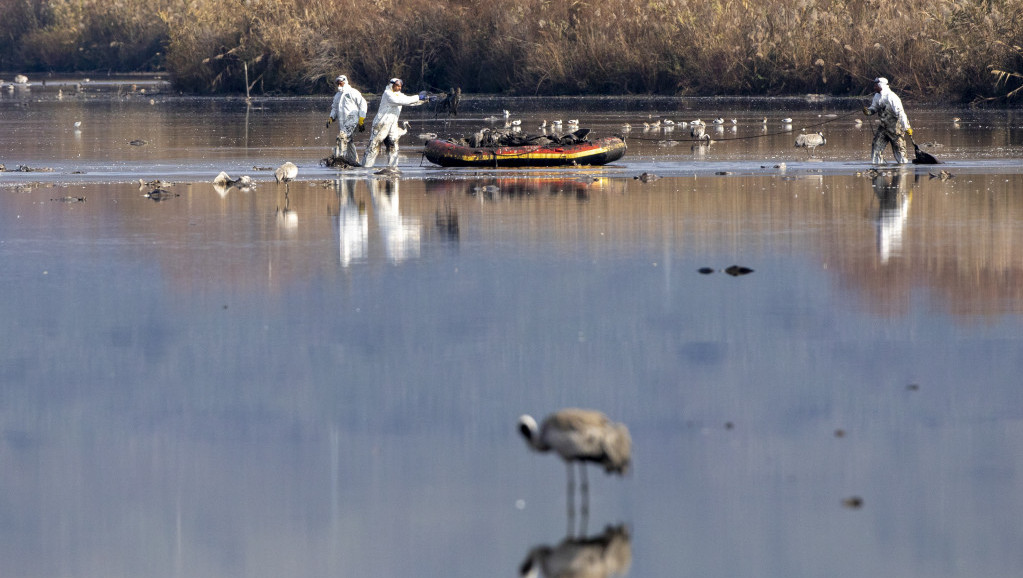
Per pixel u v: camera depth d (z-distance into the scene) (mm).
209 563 28891
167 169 118562
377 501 32031
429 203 89875
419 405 40000
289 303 55469
